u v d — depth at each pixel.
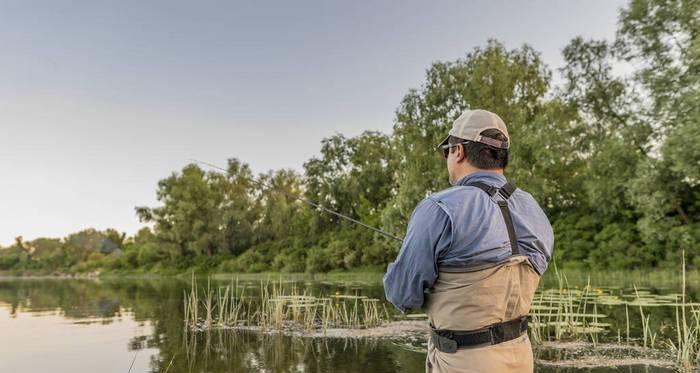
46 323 7.79
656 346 5.07
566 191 25.80
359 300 10.38
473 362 1.53
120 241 86.25
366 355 4.91
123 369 4.51
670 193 18.02
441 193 1.61
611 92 21.00
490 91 23.62
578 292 10.15
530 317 6.95
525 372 1.59
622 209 21.53
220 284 20.12
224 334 6.37
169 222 49.97
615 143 20.08
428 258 1.54
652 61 19.03
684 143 16.22
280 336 6.14
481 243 1.52
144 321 7.83
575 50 21.75
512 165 23.11
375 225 33.88
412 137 25.20
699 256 17.02
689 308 7.70
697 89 16.02
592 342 5.30
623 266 19.58
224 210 47.88
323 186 39.31
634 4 18.78
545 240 1.67
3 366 4.70
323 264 33.03
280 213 46.09
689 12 17.11
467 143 1.72
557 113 22.83
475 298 1.53
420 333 6.27
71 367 4.62
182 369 4.43
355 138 40.19
